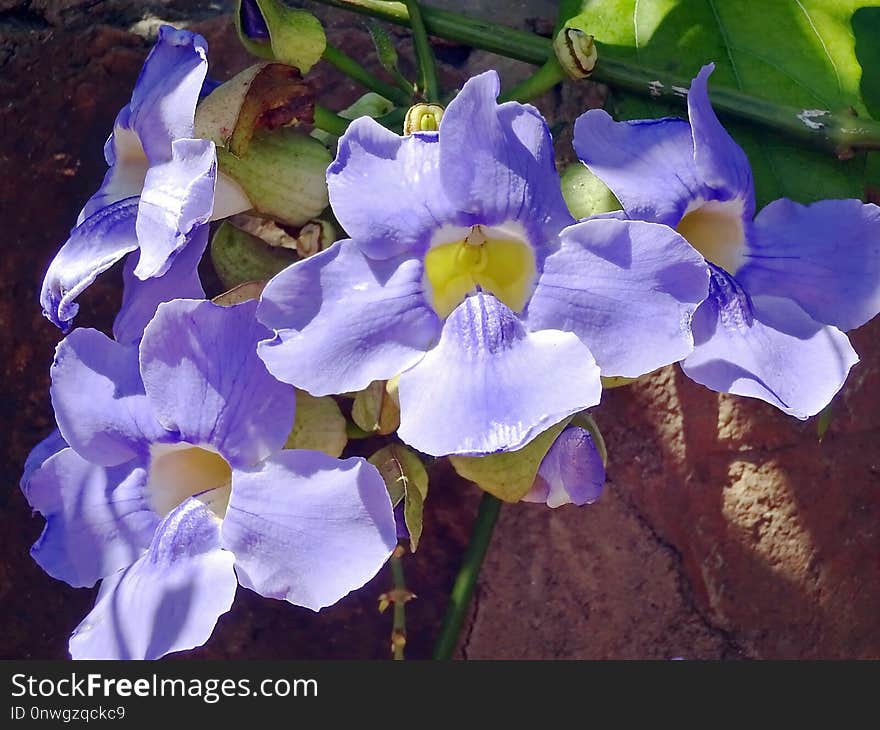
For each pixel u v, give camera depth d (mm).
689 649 462
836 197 419
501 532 462
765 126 418
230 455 363
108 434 379
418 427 340
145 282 376
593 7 431
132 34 467
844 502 462
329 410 376
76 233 382
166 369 365
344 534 352
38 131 466
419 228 350
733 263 387
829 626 465
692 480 460
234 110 374
